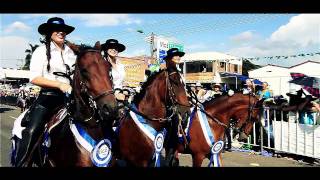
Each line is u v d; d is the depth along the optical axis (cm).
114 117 321
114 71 538
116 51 538
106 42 534
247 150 934
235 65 3020
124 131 469
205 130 521
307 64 1947
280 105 755
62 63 380
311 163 784
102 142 352
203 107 548
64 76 360
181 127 505
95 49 332
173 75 455
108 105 311
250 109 545
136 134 455
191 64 2905
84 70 322
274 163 780
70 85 357
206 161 808
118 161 631
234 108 543
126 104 476
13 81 4144
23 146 359
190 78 2861
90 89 319
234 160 811
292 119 834
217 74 2286
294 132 825
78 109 337
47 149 362
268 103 743
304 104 738
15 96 3075
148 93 464
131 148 462
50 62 371
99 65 321
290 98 755
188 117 500
